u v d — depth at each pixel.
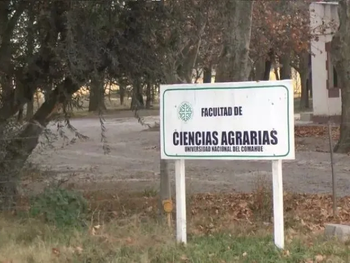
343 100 19.97
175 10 9.51
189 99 7.02
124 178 14.46
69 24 8.26
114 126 34.66
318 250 6.99
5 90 9.75
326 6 30.20
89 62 8.67
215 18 12.38
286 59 45.53
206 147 6.94
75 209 8.45
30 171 9.79
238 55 12.34
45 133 9.73
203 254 6.71
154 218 8.88
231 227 8.54
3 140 8.91
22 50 9.39
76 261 6.46
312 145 21.84
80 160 18.83
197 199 11.19
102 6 8.42
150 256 6.62
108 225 8.13
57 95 9.78
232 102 6.77
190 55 13.23
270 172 15.27
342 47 19.70
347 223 9.02
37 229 7.80
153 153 21.34
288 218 9.41
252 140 6.68
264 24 25.31
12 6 9.12
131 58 9.16
